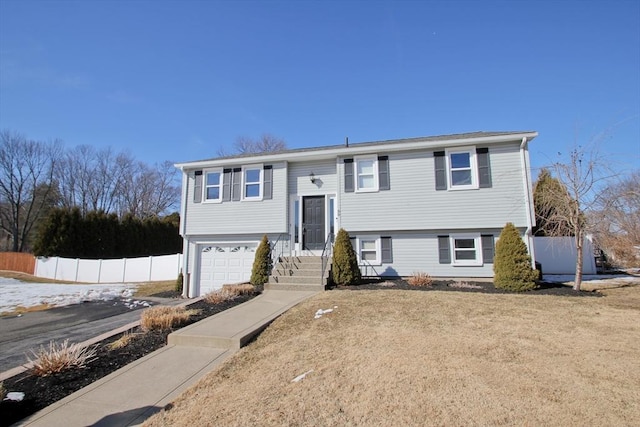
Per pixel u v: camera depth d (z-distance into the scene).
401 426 3.13
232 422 3.41
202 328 6.48
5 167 37.22
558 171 10.13
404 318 6.71
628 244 11.28
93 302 13.41
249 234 13.82
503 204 11.42
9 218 38.09
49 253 24.56
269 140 39.06
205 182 14.56
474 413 3.27
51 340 7.87
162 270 21.36
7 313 11.43
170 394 4.21
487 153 11.77
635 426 2.98
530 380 3.92
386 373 4.28
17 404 3.99
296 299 8.98
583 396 3.52
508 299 8.22
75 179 40.47
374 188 12.67
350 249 11.22
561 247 15.42
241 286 10.66
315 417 3.39
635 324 6.09
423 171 12.28
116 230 28.20
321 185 13.62
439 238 12.06
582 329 5.82
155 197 44.59
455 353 4.82
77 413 3.76
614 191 9.73
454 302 7.89
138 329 7.09
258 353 5.50
